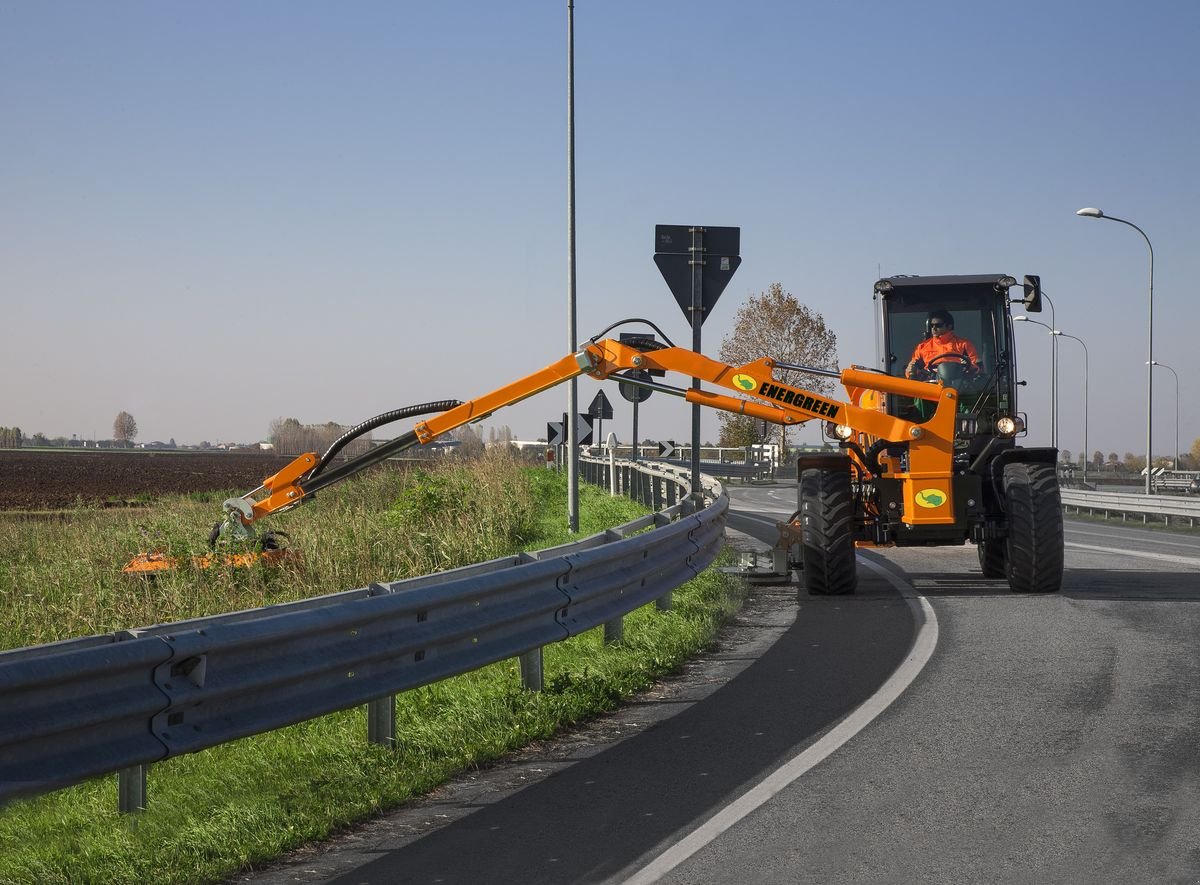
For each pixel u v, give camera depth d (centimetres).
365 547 1533
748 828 541
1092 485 6356
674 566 1182
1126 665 916
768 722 752
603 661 933
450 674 709
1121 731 710
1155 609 1220
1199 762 640
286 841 534
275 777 643
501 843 533
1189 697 802
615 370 1284
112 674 504
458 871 499
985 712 764
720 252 1502
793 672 916
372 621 647
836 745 687
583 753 690
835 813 561
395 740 696
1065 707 776
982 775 620
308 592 1297
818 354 7944
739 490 5353
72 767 486
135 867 509
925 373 1459
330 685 626
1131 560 1831
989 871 480
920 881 471
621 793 605
